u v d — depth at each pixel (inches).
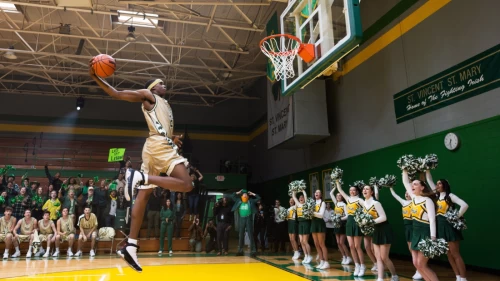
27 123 724.0
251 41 546.6
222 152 796.0
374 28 376.5
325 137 433.7
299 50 234.5
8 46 564.4
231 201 436.5
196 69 669.3
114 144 756.6
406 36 331.6
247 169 757.9
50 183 499.8
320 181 474.6
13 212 394.9
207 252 414.0
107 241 414.3
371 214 223.8
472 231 258.2
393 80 346.0
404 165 210.4
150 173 92.6
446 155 281.7
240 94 725.3
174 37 525.7
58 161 716.0
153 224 444.5
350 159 408.2
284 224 420.5
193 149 780.6
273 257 366.0
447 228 207.0
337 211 300.7
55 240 369.1
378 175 358.9
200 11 462.0
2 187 437.1
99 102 767.7
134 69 657.0
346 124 420.2
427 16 307.7
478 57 258.7
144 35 513.0
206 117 805.2
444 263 282.7
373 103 373.7
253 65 652.1
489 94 249.3
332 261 327.9
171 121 99.0
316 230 289.6
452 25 282.4
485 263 247.1
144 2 398.9
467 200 262.7
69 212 402.3
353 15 181.8
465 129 266.2
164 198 434.6
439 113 290.7
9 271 268.4
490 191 245.3
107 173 611.5
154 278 238.5
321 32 217.0
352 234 254.4
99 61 91.4
